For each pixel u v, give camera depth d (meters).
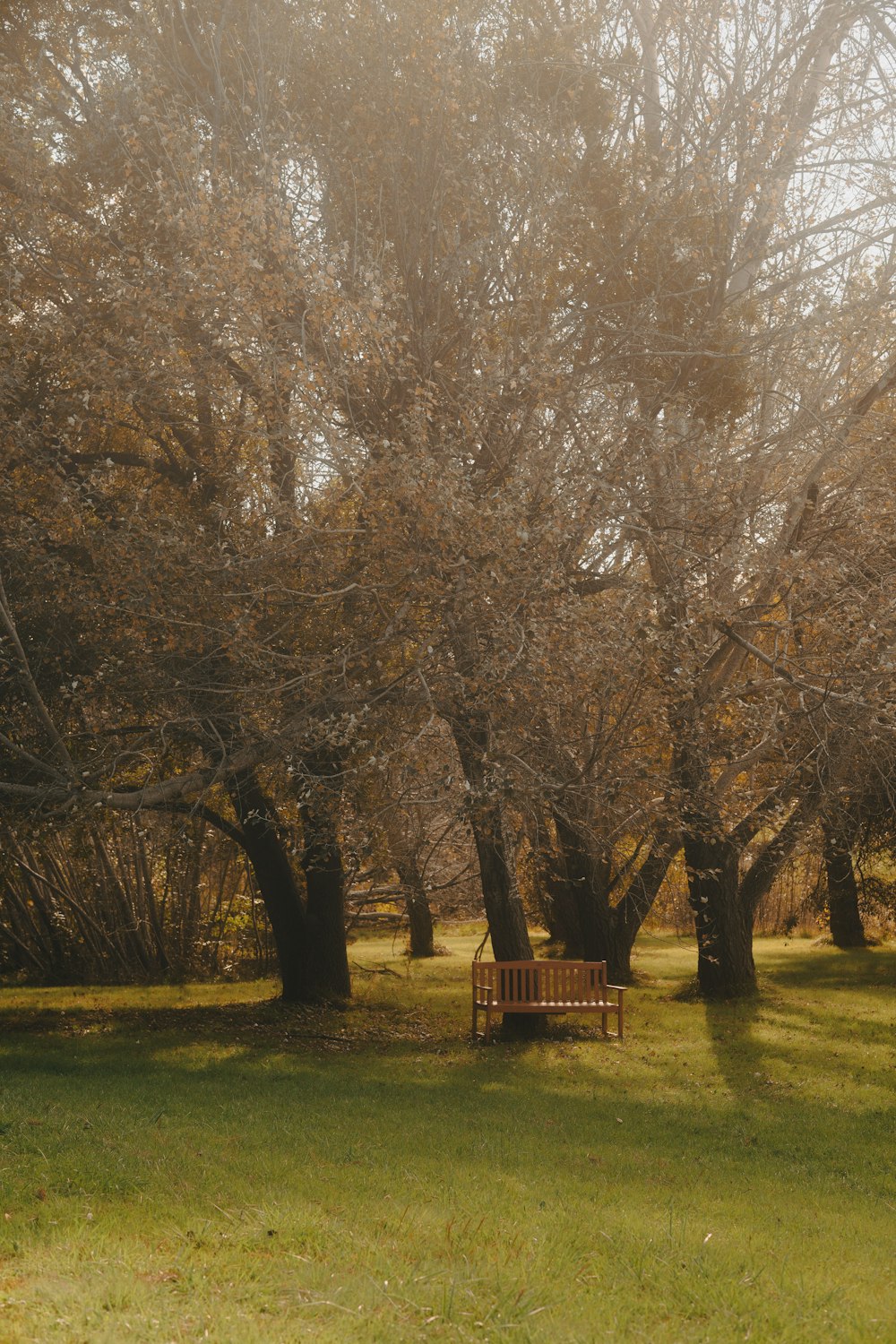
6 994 22.58
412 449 10.40
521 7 13.23
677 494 11.73
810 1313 4.57
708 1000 19.50
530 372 11.16
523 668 9.95
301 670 11.11
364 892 28.78
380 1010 18.48
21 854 20.77
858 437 13.38
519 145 12.57
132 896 25.97
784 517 13.13
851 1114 10.98
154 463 14.18
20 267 12.67
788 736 13.90
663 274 13.09
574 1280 4.84
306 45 12.71
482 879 15.95
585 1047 14.91
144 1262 4.62
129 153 12.12
